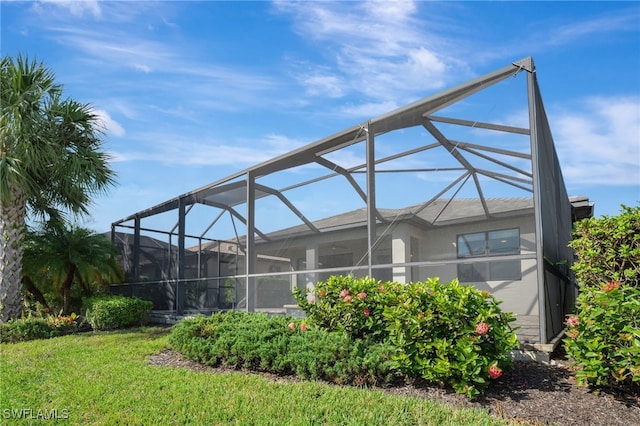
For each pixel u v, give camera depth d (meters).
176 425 3.86
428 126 7.35
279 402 4.30
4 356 7.16
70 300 13.64
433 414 3.90
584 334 4.49
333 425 3.72
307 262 9.65
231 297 10.63
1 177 9.62
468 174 7.22
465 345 4.50
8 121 9.55
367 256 8.18
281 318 6.80
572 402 4.19
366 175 7.95
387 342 5.25
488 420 3.73
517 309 6.54
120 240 15.09
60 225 12.40
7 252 10.10
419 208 7.70
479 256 7.08
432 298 4.85
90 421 4.02
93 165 11.05
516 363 5.45
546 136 7.51
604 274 5.97
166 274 12.91
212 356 6.05
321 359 5.10
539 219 5.86
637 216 5.84
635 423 3.76
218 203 11.41
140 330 10.44
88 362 6.41
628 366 4.14
